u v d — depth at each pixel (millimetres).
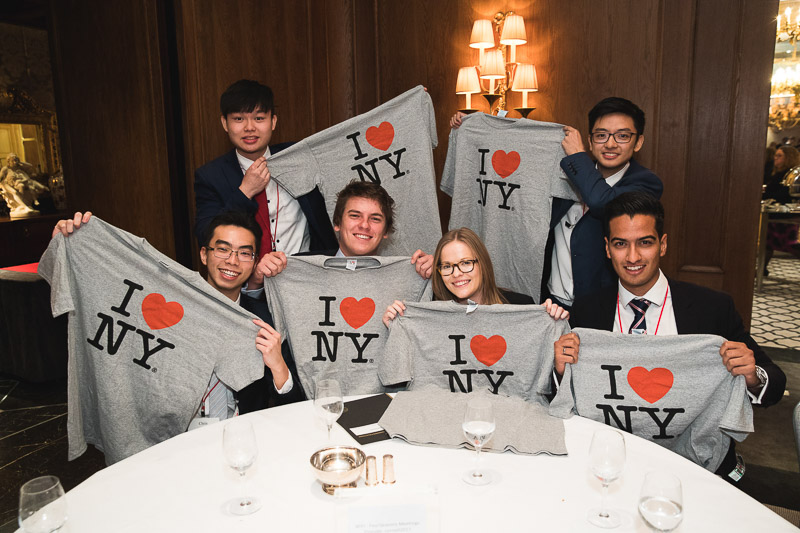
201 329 1907
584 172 2383
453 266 2080
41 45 7129
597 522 1218
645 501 1093
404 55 4059
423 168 2756
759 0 3014
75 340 1933
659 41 3260
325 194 2688
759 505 1285
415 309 1964
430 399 1798
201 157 3254
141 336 1906
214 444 1597
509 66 3715
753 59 3072
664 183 3355
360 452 1369
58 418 3641
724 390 1690
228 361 1908
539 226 2668
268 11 3562
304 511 1274
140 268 1896
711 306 1956
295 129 3842
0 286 4000
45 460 3131
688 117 3254
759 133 3117
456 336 1954
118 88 3467
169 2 3379
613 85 3422
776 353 4590
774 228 7301
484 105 3896
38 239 7016
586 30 3451
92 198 3771
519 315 1894
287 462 1486
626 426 1769
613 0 3350
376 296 2111
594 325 2088
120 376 1908
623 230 1911
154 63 3291
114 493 1361
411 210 2805
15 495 2779
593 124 2467
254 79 3512
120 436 1923
